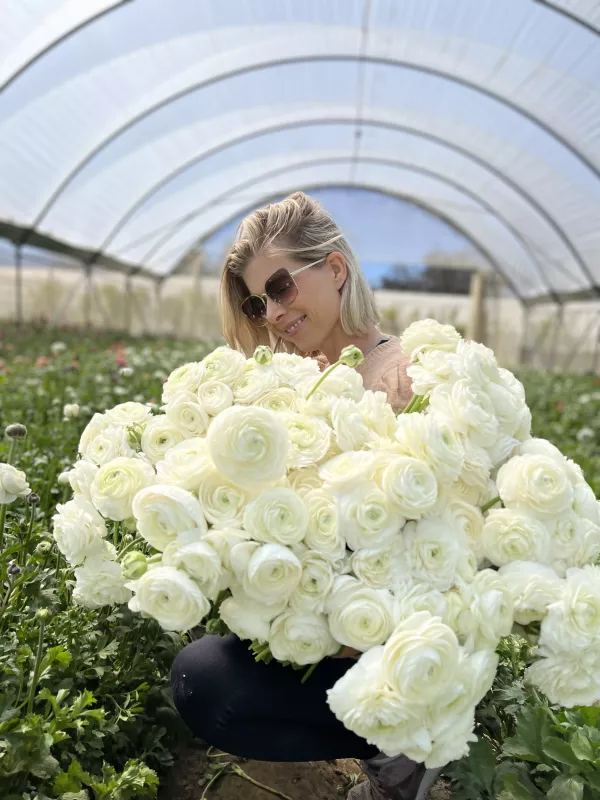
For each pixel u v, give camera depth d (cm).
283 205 217
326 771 207
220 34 786
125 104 888
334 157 1480
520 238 1571
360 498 126
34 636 175
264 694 155
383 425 141
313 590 126
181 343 1453
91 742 168
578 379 1359
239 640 165
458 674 116
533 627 140
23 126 829
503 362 1794
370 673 117
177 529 124
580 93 802
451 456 127
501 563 134
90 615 189
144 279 1814
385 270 1880
